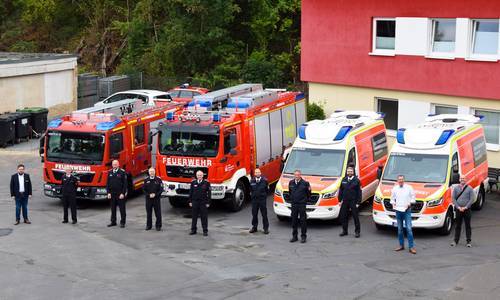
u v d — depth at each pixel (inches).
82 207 979.3
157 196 850.1
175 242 797.9
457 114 1018.1
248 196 989.2
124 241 800.9
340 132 904.9
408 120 1127.0
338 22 1182.9
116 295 616.4
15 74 1446.9
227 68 1748.3
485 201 976.9
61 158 957.2
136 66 1859.0
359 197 815.1
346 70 1185.4
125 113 1025.5
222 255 742.5
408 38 1101.7
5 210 948.6
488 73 1022.4
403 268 687.1
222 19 1752.0
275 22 1850.4
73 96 1620.3
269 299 600.7
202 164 912.3
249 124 961.5
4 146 1321.4
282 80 1785.2
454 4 1043.9
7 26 2314.2
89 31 2199.8
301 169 888.9
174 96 1498.5
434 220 797.9
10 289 634.8
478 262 704.4
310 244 786.8
